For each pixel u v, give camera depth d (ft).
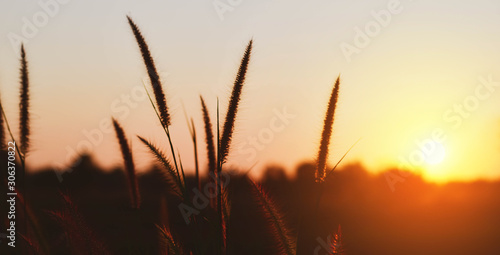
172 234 9.10
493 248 45.68
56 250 8.16
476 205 68.44
